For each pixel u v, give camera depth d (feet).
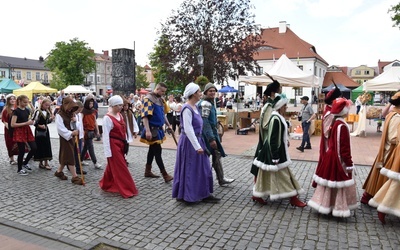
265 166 15.88
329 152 14.47
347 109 14.37
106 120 18.29
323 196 14.74
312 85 48.75
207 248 12.32
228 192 19.03
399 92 15.26
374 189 15.88
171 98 47.47
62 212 15.99
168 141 39.52
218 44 74.95
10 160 26.76
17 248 12.52
